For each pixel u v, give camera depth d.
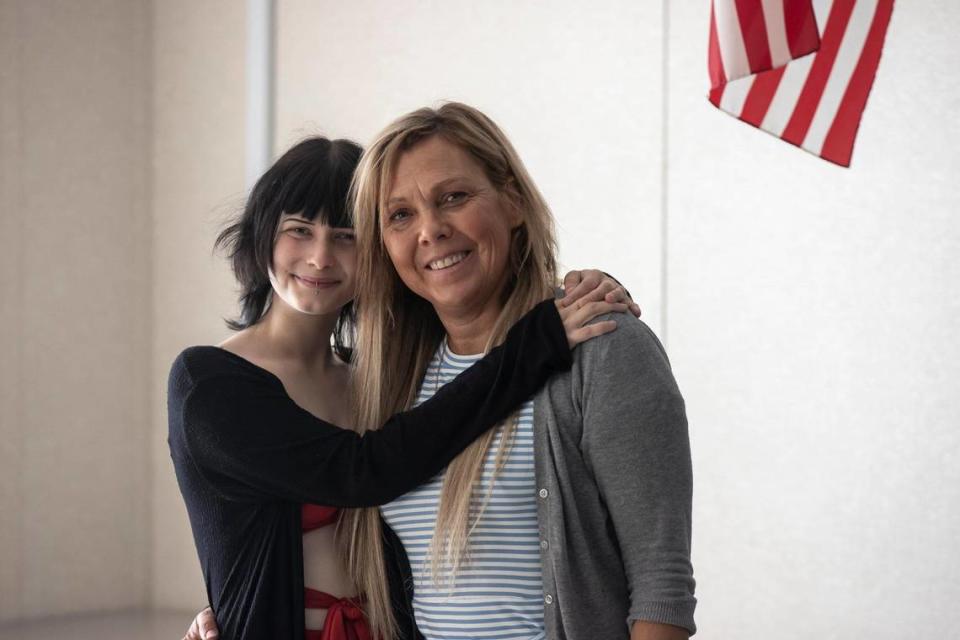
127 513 6.89
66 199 6.70
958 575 5.19
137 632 6.11
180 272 6.88
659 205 5.82
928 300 5.32
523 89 6.12
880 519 5.34
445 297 2.02
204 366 2.12
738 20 2.25
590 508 1.90
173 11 6.93
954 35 5.31
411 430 1.96
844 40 2.39
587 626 1.86
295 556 2.09
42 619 6.48
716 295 5.71
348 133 6.49
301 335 2.26
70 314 6.70
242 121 6.71
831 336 5.48
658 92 5.83
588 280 2.03
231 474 2.07
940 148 5.32
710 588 5.66
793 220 5.57
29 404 6.54
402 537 2.07
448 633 1.98
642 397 1.85
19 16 6.55
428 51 6.33
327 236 2.18
